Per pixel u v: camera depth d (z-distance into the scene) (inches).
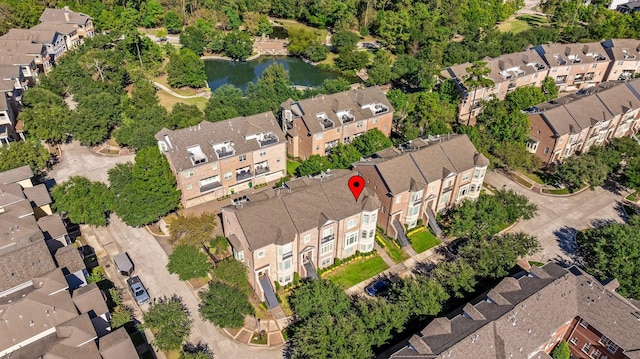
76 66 4276.6
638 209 3120.1
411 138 3385.8
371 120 3634.4
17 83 4094.5
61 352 1788.9
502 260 2289.6
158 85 4751.5
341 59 5398.6
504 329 1840.6
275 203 2309.3
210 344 2129.7
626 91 3858.3
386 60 5108.3
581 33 5959.6
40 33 5088.6
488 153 3255.4
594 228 2896.2
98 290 2111.2
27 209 2559.1
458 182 2864.2
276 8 7047.2
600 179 3100.4
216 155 2947.8
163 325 2039.9
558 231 2903.5
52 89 4069.9
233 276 2214.6
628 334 1907.0
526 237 2527.1
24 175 2878.9
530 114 3511.3
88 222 2652.6
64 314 1964.8
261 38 6387.8
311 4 6850.4
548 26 6756.9
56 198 2655.0
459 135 2989.7
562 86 4813.0
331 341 1862.7
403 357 1731.1
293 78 5339.6
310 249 2393.0
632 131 4060.0
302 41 5679.1
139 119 3523.6
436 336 1822.1
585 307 2046.0
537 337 1882.4
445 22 6205.7
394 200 2620.6
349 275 2529.5
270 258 2283.5
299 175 3277.6
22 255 2145.7
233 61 5743.1
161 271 2507.4
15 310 1914.4
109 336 1929.1
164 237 2748.5
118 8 6368.1
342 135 3528.5
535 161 3324.3
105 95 3681.1
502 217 2696.9
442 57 5280.5
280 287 2404.0
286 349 2114.9
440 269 2281.0
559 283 2076.8
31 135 3417.8
